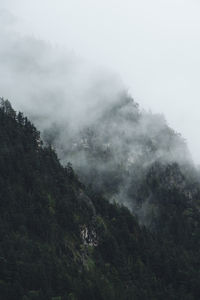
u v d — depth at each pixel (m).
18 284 184.00
